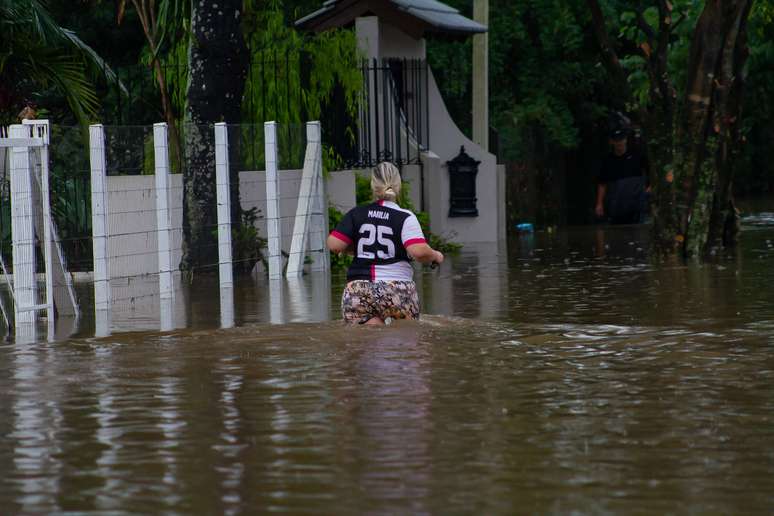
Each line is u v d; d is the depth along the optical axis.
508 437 19.00
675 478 16.64
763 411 20.72
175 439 19.22
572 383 23.34
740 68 59.72
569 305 37.00
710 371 24.52
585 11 95.94
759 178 130.75
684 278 45.09
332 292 42.56
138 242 42.56
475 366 25.27
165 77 58.38
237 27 52.44
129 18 76.19
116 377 24.67
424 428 19.67
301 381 23.83
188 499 15.92
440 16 74.25
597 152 100.50
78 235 41.50
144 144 43.94
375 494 16.00
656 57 56.81
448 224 72.62
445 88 93.94
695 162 55.94
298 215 50.88
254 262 49.59
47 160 36.12
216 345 28.78
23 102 54.59
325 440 18.95
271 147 47.97
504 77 97.19
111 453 18.41
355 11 70.38
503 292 41.66
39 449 18.73
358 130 63.78
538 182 90.44
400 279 31.41
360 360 26.17
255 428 19.86
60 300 36.38
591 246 65.06
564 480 16.58
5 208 39.91
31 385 23.94
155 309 38.00
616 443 18.59
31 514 15.42
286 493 16.11
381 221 31.23
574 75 96.75
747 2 58.62
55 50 52.12
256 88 58.62
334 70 60.41
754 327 30.98
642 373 24.36
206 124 52.00
